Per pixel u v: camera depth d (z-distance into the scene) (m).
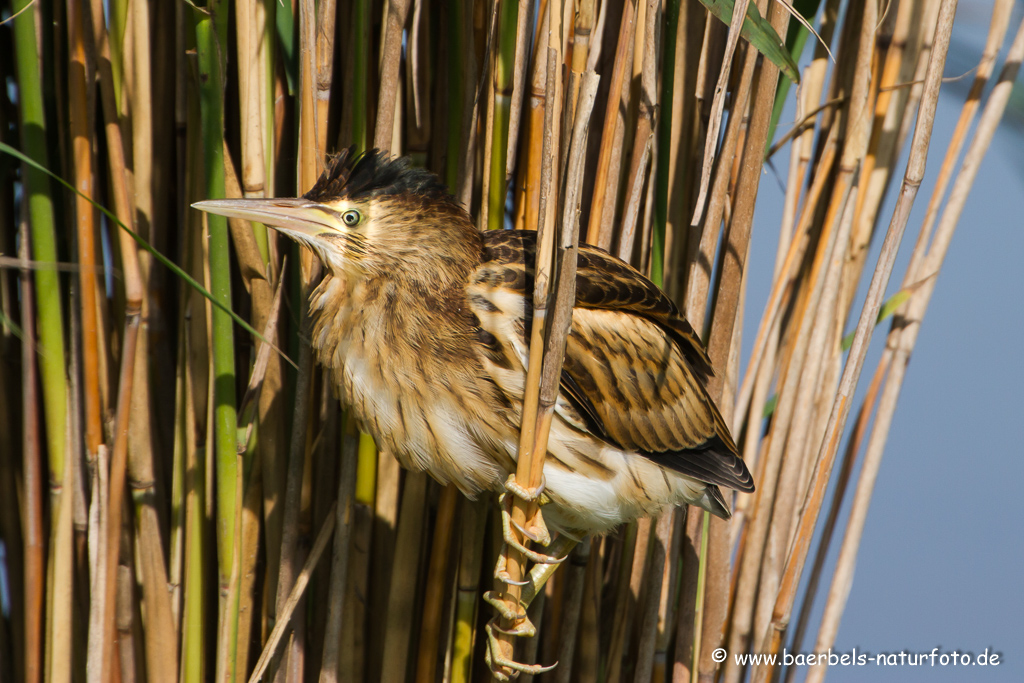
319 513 7.27
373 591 7.28
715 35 7.27
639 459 7.24
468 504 7.24
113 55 7.22
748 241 7.27
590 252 7.23
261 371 7.23
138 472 7.25
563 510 7.24
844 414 7.24
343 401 7.22
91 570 7.23
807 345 7.30
